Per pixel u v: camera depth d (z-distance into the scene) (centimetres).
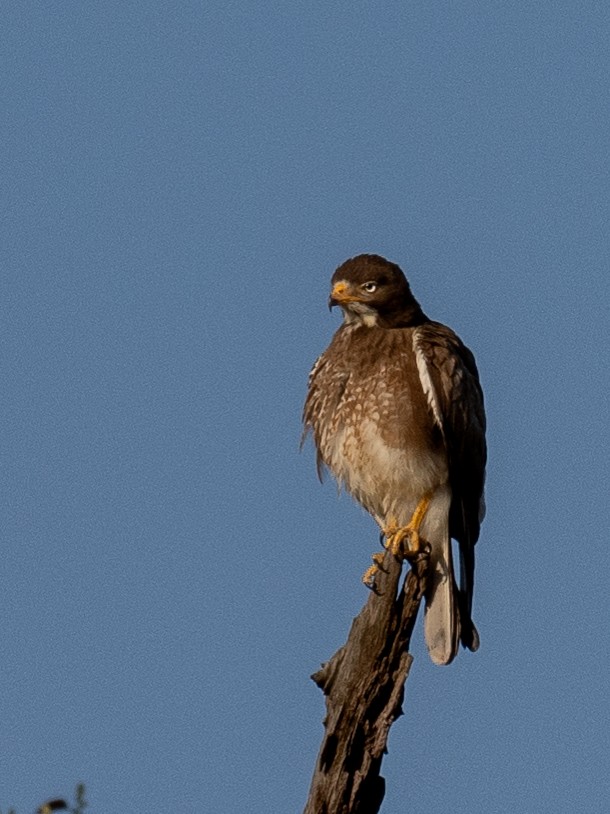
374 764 998
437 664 1238
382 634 1009
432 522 1280
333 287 1356
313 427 1372
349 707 1007
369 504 1345
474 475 1317
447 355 1298
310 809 1002
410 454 1276
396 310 1352
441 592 1260
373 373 1299
